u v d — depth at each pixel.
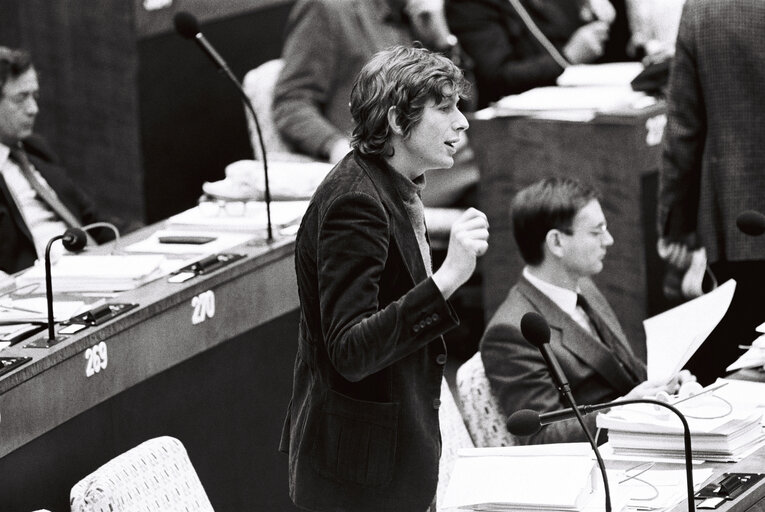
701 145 14.22
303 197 14.48
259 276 12.81
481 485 8.70
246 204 14.11
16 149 15.64
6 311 11.04
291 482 9.29
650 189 17.67
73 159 20.98
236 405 13.08
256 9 21.77
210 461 12.73
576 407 8.29
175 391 12.17
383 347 8.24
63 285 11.70
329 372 8.98
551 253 12.44
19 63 15.12
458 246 8.23
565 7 21.34
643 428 9.30
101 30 20.38
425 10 20.16
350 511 8.98
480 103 20.64
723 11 13.77
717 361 13.98
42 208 15.66
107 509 9.28
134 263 12.06
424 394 9.08
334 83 19.58
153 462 9.91
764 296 13.98
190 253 12.80
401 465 8.96
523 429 8.30
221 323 12.33
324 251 8.59
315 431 9.02
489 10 20.64
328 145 18.94
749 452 9.30
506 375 11.83
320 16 19.39
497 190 18.44
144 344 11.30
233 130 21.56
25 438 9.91
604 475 8.16
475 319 19.84
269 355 13.55
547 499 8.41
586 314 12.73
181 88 20.92
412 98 8.70
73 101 20.78
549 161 17.95
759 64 13.71
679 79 14.13
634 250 17.56
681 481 8.90
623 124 17.30
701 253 14.40
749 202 13.98
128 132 20.61
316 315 8.96
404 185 8.97
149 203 20.86
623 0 21.80
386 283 8.73
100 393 10.77
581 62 21.22
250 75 19.69
